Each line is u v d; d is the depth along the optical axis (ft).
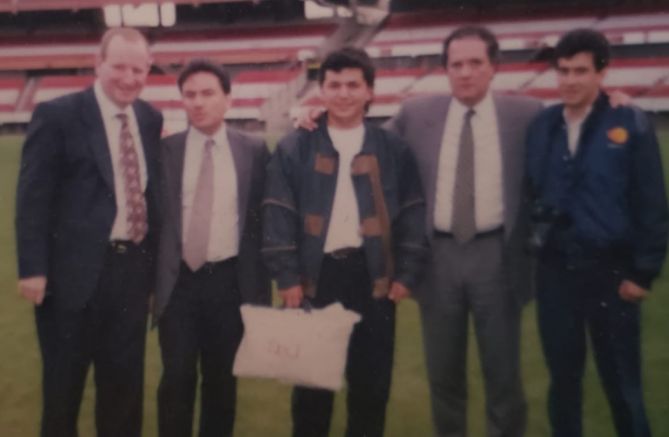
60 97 7.31
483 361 7.69
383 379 7.36
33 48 59.41
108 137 7.34
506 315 7.57
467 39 7.20
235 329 7.66
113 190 7.29
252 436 9.18
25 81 59.16
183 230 7.50
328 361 6.98
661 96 47.47
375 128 7.27
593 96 6.87
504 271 7.50
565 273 7.07
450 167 7.51
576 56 6.70
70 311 7.29
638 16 51.93
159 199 7.50
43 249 7.15
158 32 59.62
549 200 7.08
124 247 7.41
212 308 7.58
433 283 7.71
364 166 7.10
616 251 6.91
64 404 7.43
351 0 57.26
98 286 7.32
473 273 7.50
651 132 6.75
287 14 59.77
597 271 6.95
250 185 7.62
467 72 7.18
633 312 7.04
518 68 52.11
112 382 7.59
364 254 7.19
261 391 10.41
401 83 55.01
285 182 7.16
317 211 7.11
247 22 59.36
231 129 7.79
